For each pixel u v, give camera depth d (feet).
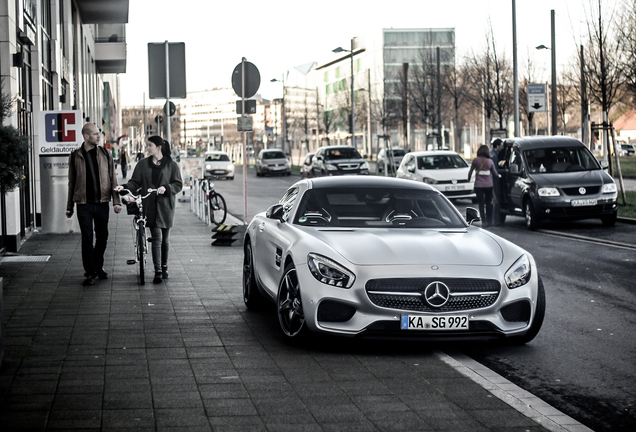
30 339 21.13
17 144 29.22
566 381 18.33
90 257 30.50
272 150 169.89
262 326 23.32
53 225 49.01
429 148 166.61
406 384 17.12
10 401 15.48
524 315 20.77
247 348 20.47
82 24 110.32
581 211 53.52
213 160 151.12
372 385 17.02
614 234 50.16
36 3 52.95
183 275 33.45
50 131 48.55
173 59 61.46
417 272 19.80
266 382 17.13
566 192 53.62
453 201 82.69
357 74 332.80
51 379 17.15
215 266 36.35
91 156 30.66
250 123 50.80
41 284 30.63
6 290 29.19
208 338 21.57
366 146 306.96
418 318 19.54
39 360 18.84
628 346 21.74
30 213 50.14
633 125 317.22
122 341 21.01
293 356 19.67
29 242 44.75
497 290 20.12
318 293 19.88
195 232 53.67
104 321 23.68
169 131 69.26
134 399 15.70
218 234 44.96
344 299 19.67
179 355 19.53
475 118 242.78
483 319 19.92
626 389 17.65
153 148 31.17
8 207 40.19
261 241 25.36
